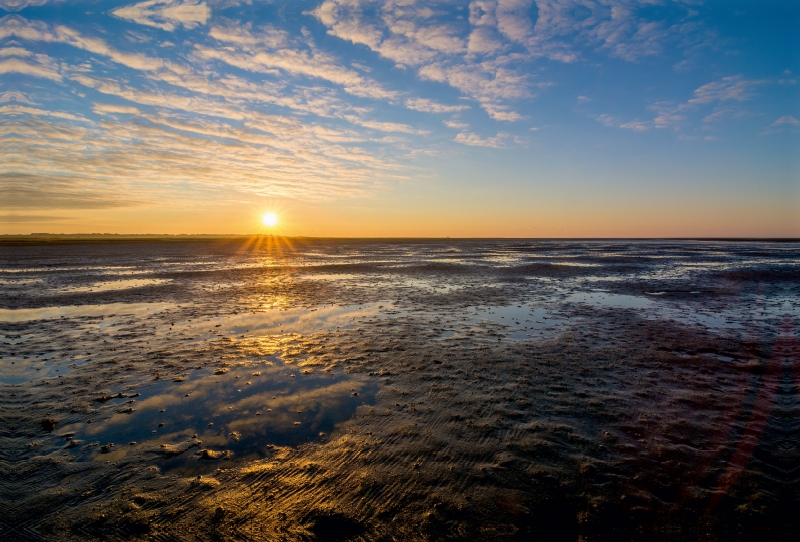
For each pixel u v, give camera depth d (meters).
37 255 50.88
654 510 4.77
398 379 9.00
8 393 8.12
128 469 5.57
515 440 6.34
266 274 30.91
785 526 4.50
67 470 5.54
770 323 14.12
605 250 69.81
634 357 10.42
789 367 9.66
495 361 10.16
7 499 4.94
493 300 19.02
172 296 20.31
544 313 16.02
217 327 13.81
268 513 4.76
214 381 8.87
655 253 59.00
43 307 17.33
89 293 21.17
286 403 7.75
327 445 6.23
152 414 7.26
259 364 10.02
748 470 5.50
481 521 4.63
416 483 5.29
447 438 6.42
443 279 27.61
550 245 100.19
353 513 4.76
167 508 4.83
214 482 5.31
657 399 7.86
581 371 9.43
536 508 4.84
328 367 9.80
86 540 4.35
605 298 19.44
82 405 7.59
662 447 6.10
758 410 7.36
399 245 99.75
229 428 6.77
